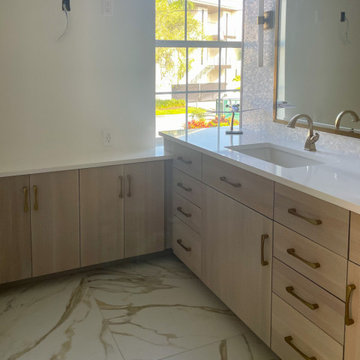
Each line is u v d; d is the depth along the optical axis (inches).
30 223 108.9
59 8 113.4
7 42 109.9
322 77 96.1
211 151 97.7
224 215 96.3
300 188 71.4
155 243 125.7
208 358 87.1
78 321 99.7
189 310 103.7
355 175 77.0
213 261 103.1
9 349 90.4
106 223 117.7
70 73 117.6
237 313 95.0
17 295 110.0
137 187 119.3
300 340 75.9
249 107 123.8
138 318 100.6
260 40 114.2
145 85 127.1
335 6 91.2
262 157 107.6
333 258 66.8
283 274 78.6
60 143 120.0
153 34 125.3
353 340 64.6
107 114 124.0
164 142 124.1
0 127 112.7
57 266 114.3
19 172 104.7
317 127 98.7
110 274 120.4
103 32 119.3
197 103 138.5
